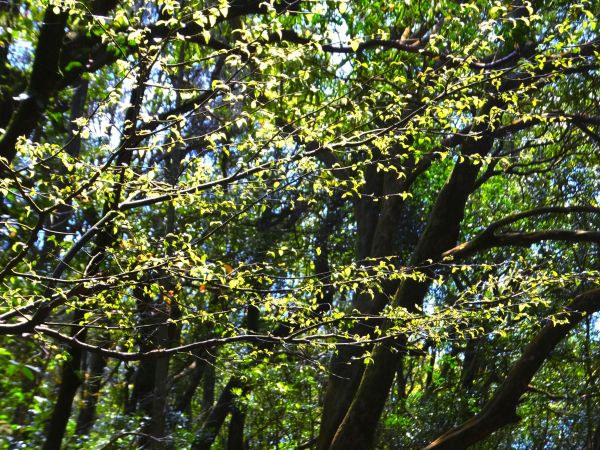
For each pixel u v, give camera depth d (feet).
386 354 36.55
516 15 28.27
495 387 63.41
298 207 55.83
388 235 42.73
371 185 45.96
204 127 22.85
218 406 52.75
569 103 44.55
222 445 69.05
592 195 63.10
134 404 44.80
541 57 18.99
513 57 25.04
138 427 38.47
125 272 16.19
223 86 14.92
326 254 59.93
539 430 63.16
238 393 48.16
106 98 14.75
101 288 16.70
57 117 25.82
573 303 36.76
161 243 18.07
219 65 31.86
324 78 28.71
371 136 16.80
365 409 36.55
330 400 39.47
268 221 55.98
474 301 22.66
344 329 23.90
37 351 27.27
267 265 18.81
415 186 67.46
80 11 14.97
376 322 36.76
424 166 41.88
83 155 24.64
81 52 24.91
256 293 18.22
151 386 44.50
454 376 64.85
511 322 28.04
